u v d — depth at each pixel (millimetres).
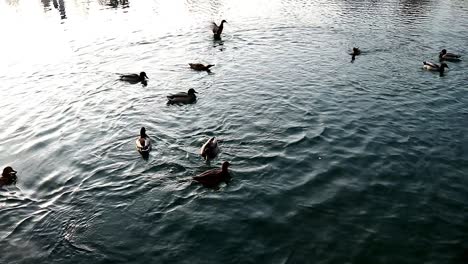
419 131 21156
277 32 40500
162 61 32969
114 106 24766
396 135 20688
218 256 13062
